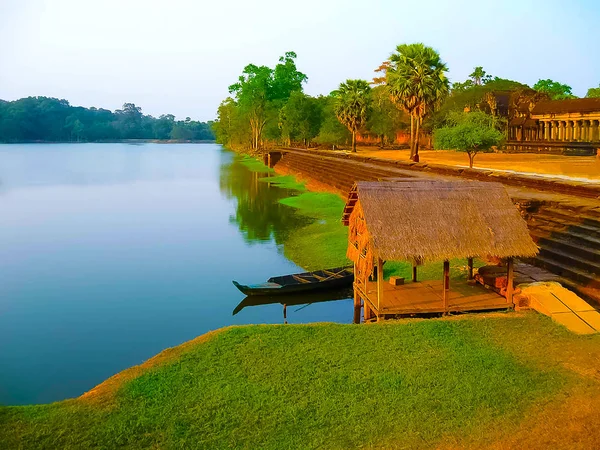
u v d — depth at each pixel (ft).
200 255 79.36
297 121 281.74
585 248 51.65
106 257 79.51
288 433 27.50
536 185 83.76
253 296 60.54
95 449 26.50
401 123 286.87
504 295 45.93
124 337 50.08
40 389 40.19
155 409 29.81
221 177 205.05
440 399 30.07
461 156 185.68
